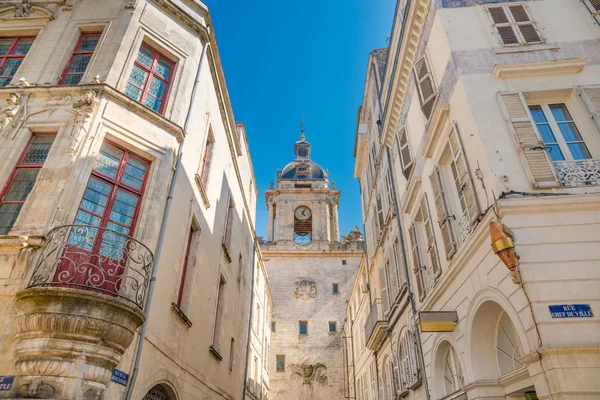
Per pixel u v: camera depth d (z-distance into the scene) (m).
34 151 8.35
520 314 6.20
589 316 5.70
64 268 7.01
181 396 9.65
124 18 10.28
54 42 9.99
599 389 5.16
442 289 9.55
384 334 16.69
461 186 8.48
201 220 11.85
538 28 8.99
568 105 8.05
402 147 13.35
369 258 22.12
